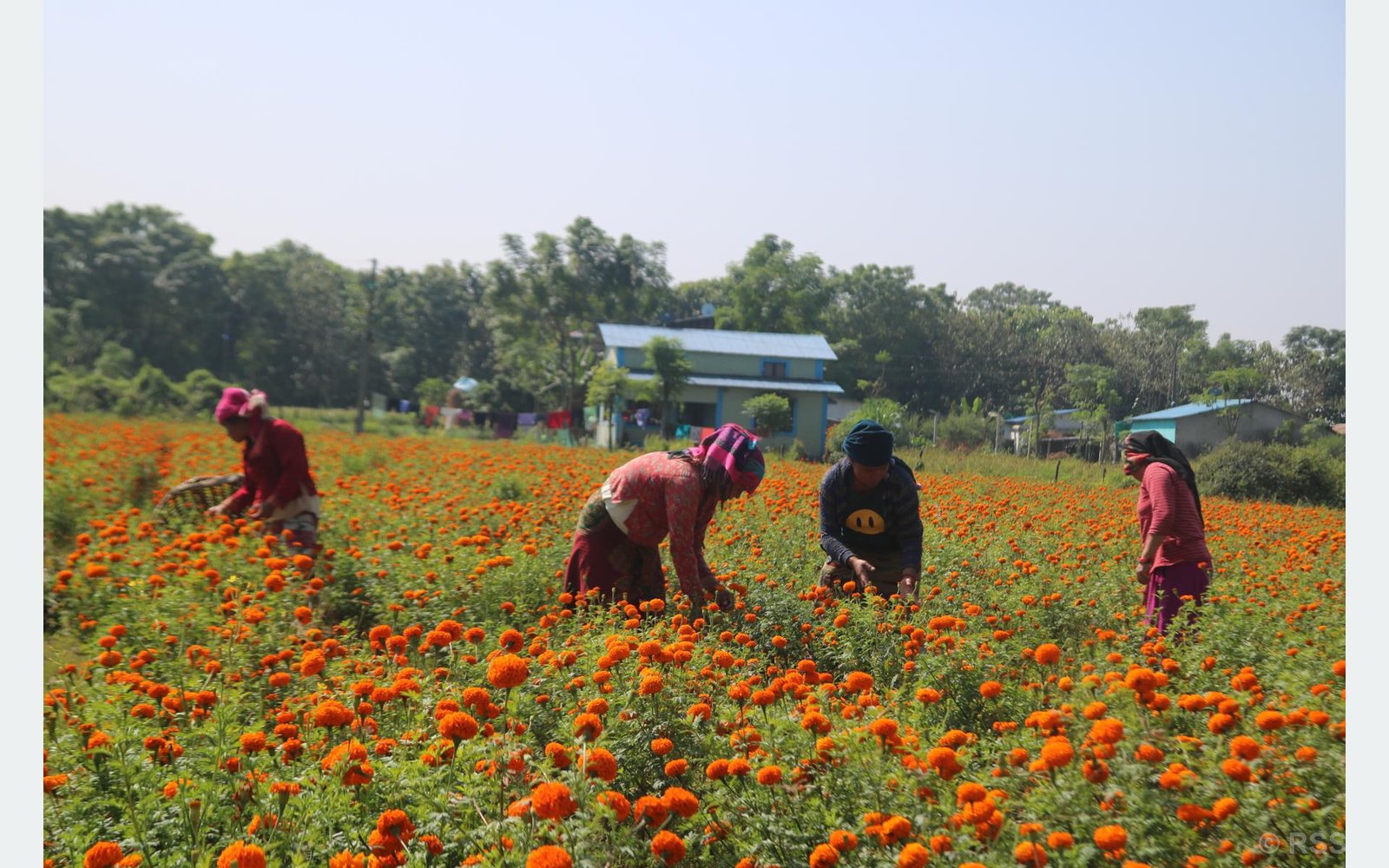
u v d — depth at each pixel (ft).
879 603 14.94
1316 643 13.93
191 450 44.14
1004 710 11.76
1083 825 7.84
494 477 37.29
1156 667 13.17
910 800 8.27
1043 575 19.65
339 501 27.78
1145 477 17.97
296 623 15.43
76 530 25.05
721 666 11.06
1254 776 8.34
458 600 18.20
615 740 9.39
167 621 15.03
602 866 7.02
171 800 8.72
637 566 17.28
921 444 34.60
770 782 8.25
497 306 150.00
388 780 8.77
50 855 8.30
